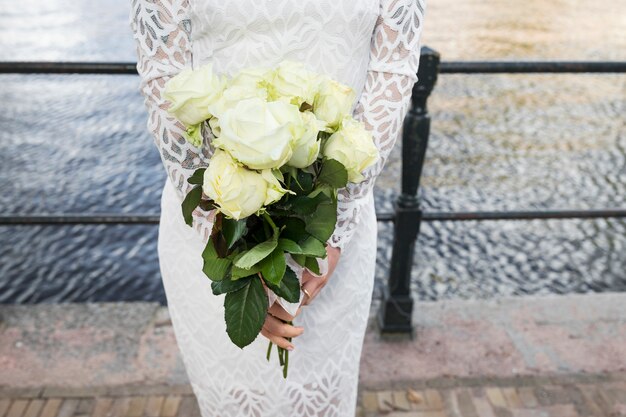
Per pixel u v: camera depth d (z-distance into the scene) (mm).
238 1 1200
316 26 1225
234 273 1123
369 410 2135
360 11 1229
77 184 6156
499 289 4281
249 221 1164
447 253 4723
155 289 4547
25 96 8820
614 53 10578
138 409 2135
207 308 1454
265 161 1004
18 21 13039
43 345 2406
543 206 5488
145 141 7215
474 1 15055
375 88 1317
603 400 2164
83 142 7199
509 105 8250
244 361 1469
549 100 8469
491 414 2113
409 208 2318
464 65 2379
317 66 1255
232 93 1072
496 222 5176
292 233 1152
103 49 10914
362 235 1470
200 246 1423
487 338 2469
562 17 13398
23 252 4957
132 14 1268
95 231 5266
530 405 2148
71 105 8469
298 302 1225
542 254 4719
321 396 1522
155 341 2432
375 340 2463
